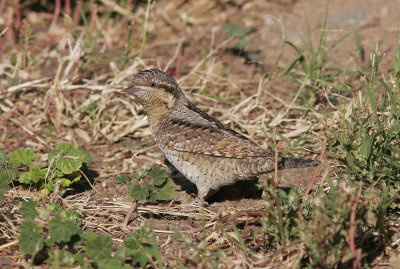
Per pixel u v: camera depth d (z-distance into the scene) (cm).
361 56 1391
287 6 1800
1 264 734
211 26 1709
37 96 1322
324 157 1023
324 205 680
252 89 1370
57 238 717
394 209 845
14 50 1534
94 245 711
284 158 834
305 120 1167
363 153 819
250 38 1622
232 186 989
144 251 721
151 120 997
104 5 1766
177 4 1805
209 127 924
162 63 1484
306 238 673
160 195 885
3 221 837
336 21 1664
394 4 1716
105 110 1275
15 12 1694
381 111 939
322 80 1178
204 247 700
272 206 749
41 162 1068
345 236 670
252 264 718
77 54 1314
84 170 1050
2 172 845
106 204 915
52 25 1636
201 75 1327
